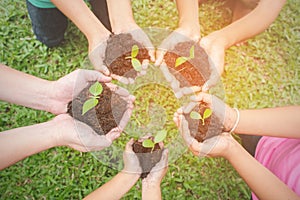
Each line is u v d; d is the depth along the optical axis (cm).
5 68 62
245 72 95
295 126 60
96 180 84
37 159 85
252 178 58
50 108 64
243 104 91
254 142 79
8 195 82
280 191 56
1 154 57
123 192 61
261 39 99
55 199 82
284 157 67
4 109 89
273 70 97
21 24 98
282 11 102
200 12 101
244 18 70
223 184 84
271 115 60
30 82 62
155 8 100
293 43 100
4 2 99
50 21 84
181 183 85
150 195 61
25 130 59
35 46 94
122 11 67
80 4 66
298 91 95
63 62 94
